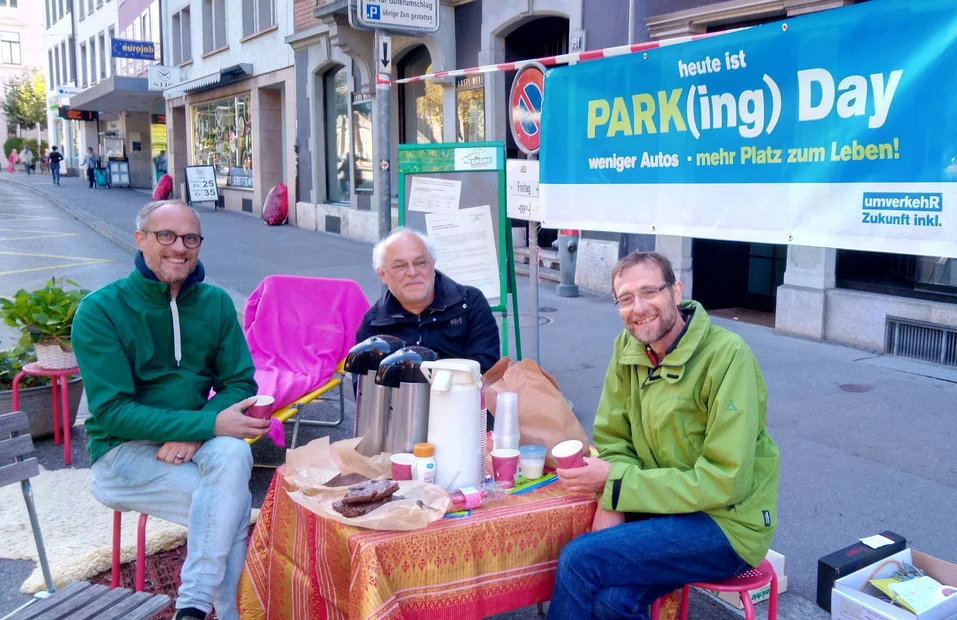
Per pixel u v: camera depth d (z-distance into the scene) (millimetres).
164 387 3203
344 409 5898
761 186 3189
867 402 5539
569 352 7027
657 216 3635
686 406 2477
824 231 3014
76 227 19344
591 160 3900
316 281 5156
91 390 3010
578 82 3889
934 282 6613
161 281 3145
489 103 11141
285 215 17844
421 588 2215
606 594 2340
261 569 2729
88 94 29703
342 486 2434
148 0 28078
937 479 4320
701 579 2453
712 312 8586
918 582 2801
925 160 2689
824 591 3148
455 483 2424
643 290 2451
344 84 15570
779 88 3072
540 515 2373
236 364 3395
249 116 20141
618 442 2736
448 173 5086
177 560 3633
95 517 4027
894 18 2715
